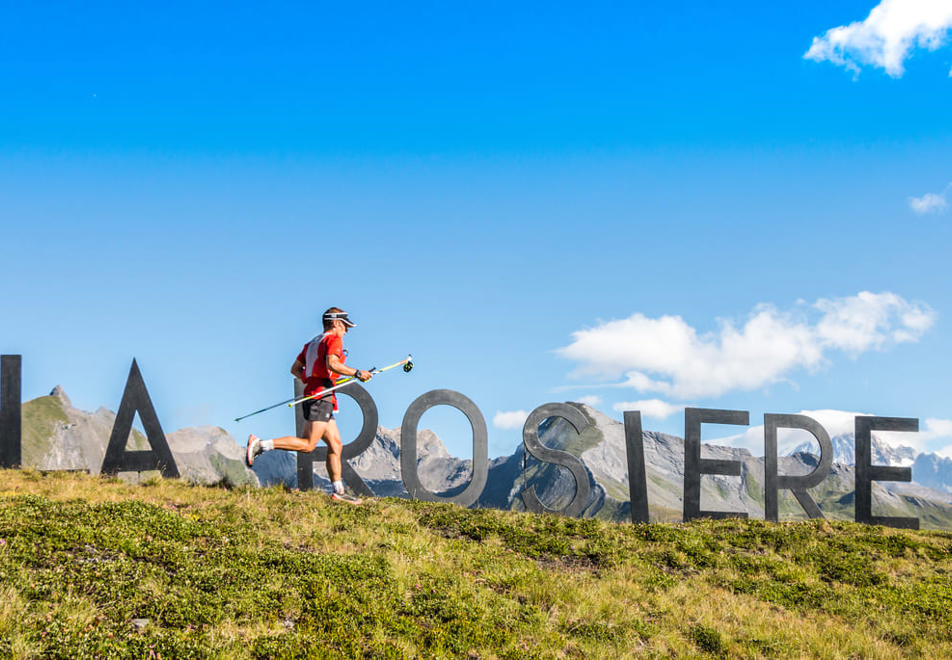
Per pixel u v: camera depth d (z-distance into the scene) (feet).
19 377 62.95
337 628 27.07
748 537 58.23
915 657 35.99
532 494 66.54
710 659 32.65
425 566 37.29
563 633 31.96
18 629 22.11
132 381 63.87
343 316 48.88
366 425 66.39
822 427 73.10
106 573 28.35
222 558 33.01
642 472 68.69
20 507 37.17
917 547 59.36
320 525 43.11
